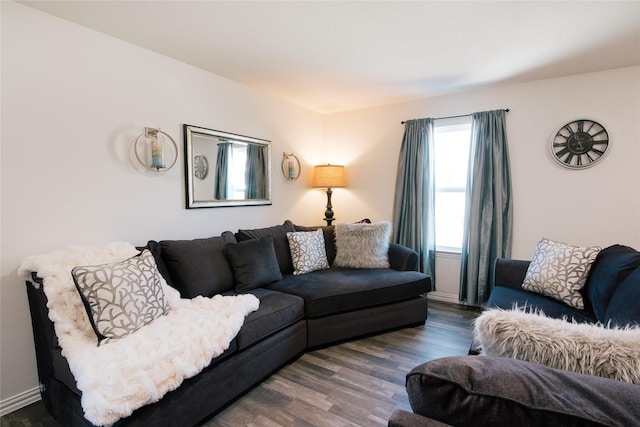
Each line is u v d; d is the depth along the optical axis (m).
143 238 2.44
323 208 4.48
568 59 2.63
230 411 1.83
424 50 2.49
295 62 2.71
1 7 1.77
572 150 2.98
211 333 1.70
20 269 1.73
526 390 0.63
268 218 3.61
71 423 1.52
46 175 1.95
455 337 2.75
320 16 2.01
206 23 2.08
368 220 3.89
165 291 2.04
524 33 2.22
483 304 3.35
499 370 0.69
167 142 2.57
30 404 1.92
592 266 2.16
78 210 2.09
